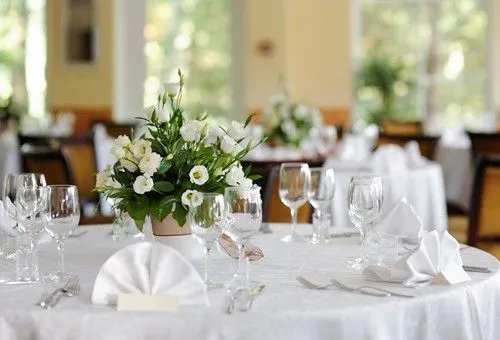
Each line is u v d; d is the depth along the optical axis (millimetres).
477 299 1908
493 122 11219
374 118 11586
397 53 11617
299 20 11766
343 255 2305
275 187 3564
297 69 11797
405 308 1755
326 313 1669
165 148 2141
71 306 1722
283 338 1643
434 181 5371
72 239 2582
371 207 2178
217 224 1912
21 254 2178
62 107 11828
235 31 11828
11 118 9109
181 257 1758
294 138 6066
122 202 2139
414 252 1934
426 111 11547
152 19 11938
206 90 11969
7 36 11961
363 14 11703
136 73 11828
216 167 2154
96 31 11695
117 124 8680
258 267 2135
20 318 1676
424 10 11508
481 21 11375
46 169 5066
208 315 1644
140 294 1713
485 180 4070
